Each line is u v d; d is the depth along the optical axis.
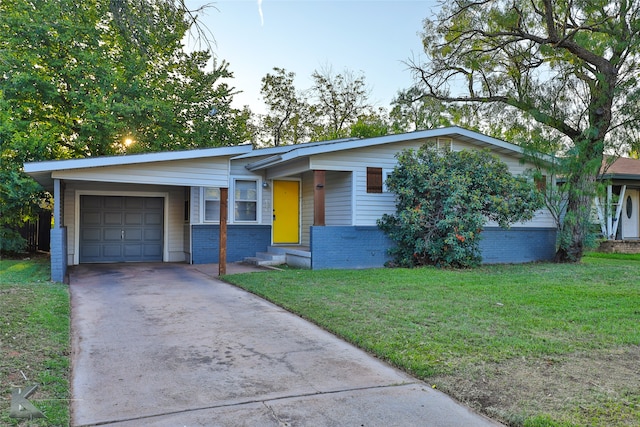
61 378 4.06
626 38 11.55
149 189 14.12
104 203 13.70
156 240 14.28
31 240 17.03
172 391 3.90
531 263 12.81
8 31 13.95
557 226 13.43
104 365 4.51
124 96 15.40
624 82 11.53
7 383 3.79
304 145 13.80
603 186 11.67
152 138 16.78
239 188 13.98
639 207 18.94
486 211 11.29
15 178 13.98
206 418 3.39
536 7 13.38
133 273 11.05
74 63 15.38
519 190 11.23
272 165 12.74
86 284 9.30
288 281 9.09
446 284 8.62
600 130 11.70
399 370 4.42
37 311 6.05
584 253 15.80
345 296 7.50
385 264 11.96
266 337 5.53
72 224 13.18
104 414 3.44
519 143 12.09
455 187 10.63
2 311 5.81
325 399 3.75
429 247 11.19
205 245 13.47
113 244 13.80
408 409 3.56
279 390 3.94
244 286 8.72
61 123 16.08
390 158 12.30
